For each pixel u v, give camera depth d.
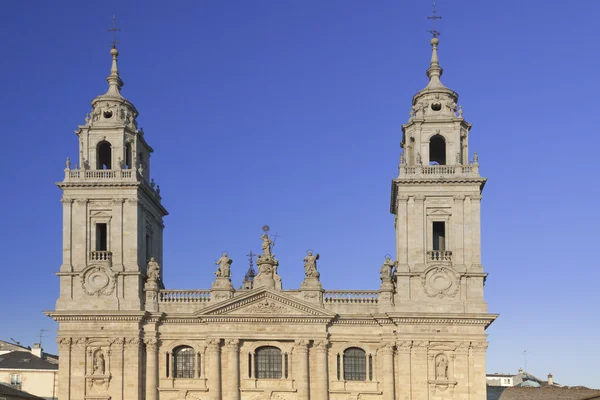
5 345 140.00
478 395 82.44
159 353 86.31
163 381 85.69
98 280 86.06
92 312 84.75
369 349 85.56
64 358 84.88
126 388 84.38
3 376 116.19
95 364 84.81
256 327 85.75
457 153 86.94
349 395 84.69
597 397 84.69
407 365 83.31
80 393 84.19
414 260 85.31
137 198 87.44
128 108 91.69
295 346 85.56
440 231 89.69
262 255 87.75
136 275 86.19
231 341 85.50
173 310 86.81
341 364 85.44
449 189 86.12
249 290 85.62
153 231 94.75
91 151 88.81
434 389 82.81
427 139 87.62
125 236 86.88
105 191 87.44
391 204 96.69
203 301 87.12
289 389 84.75
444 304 84.19
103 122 89.19
